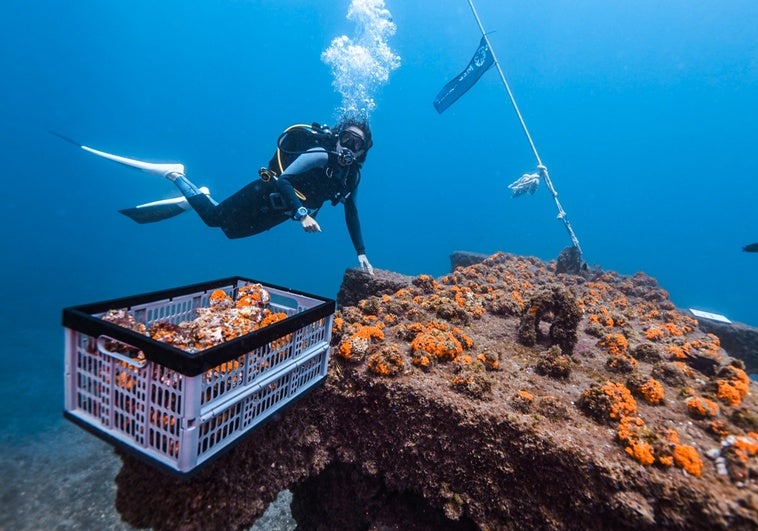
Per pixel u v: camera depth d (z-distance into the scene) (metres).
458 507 2.60
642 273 8.51
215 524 2.39
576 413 2.75
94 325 1.78
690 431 2.57
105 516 5.84
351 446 3.06
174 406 1.70
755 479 2.07
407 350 3.51
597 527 2.20
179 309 2.71
